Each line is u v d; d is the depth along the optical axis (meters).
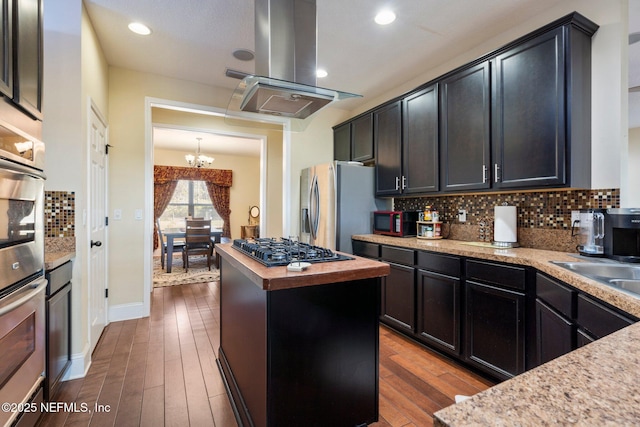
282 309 1.35
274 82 1.84
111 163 3.08
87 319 2.23
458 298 2.22
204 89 3.52
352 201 3.41
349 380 1.52
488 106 2.26
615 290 1.17
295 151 4.04
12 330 1.26
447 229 2.98
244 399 1.64
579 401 0.45
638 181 1.89
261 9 1.99
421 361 2.31
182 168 7.62
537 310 1.75
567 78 1.83
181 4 2.17
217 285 4.48
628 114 1.88
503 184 2.17
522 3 2.13
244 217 8.34
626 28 1.85
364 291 1.55
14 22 1.31
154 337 2.72
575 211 2.02
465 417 0.41
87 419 1.66
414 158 2.93
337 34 2.51
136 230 3.20
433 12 2.23
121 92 3.13
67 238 2.04
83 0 2.12
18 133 1.35
